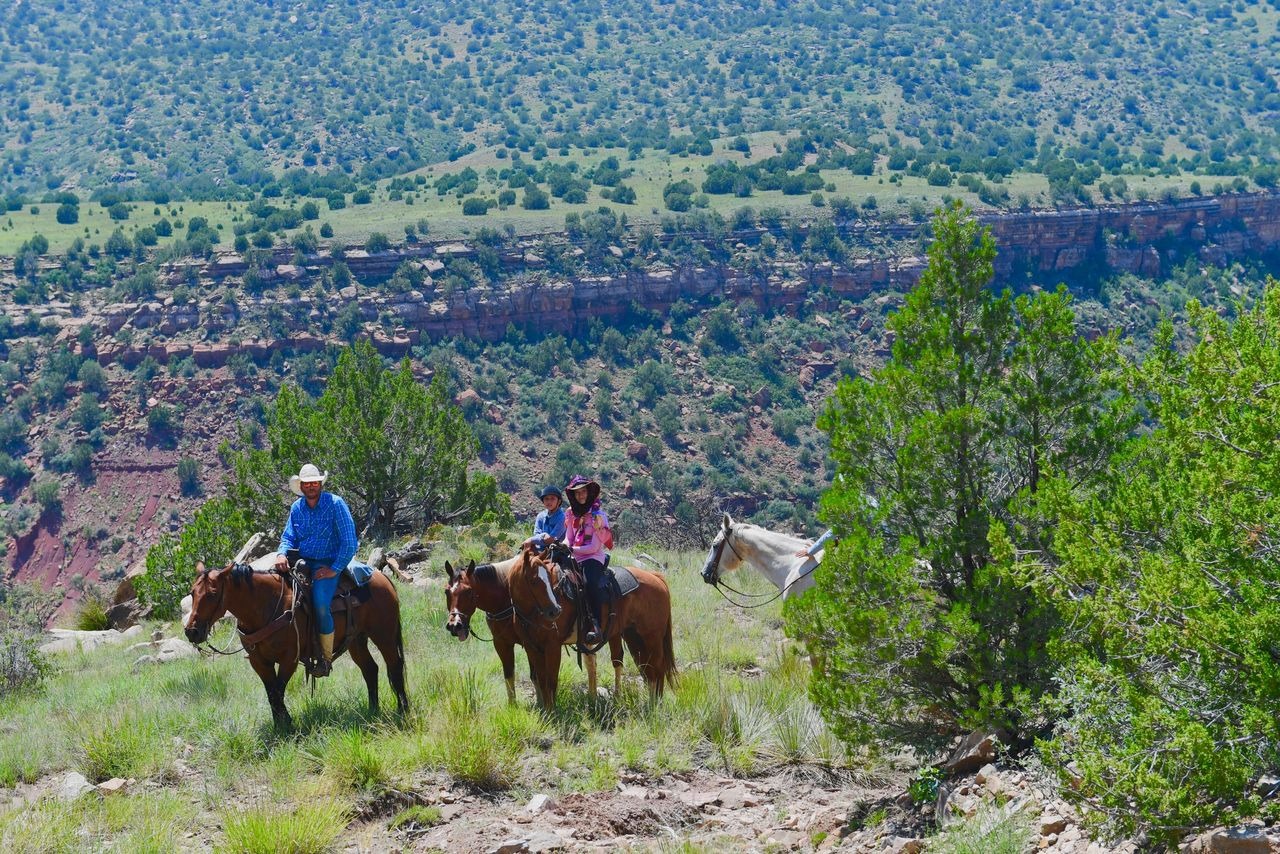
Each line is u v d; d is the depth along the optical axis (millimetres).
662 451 101938
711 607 18219
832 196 145750
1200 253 139500
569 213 129750
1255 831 6441
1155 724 6805
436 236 126312
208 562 22953
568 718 11320
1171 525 7633
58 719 12469
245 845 8398
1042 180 156250
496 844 8648
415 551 22922
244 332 112438
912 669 9516
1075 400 9844
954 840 7688
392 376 27484
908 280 127875
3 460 102250
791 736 11031
